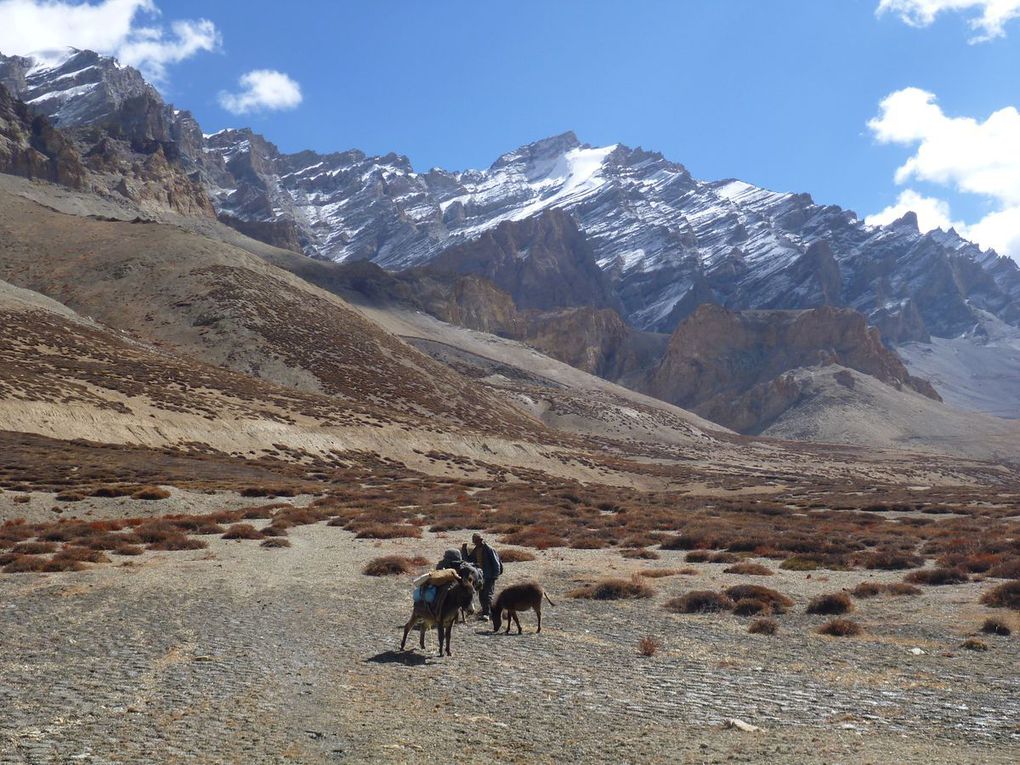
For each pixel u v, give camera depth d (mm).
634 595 20875
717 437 197875
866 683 12414
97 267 151500
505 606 16500
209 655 14242
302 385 118250
